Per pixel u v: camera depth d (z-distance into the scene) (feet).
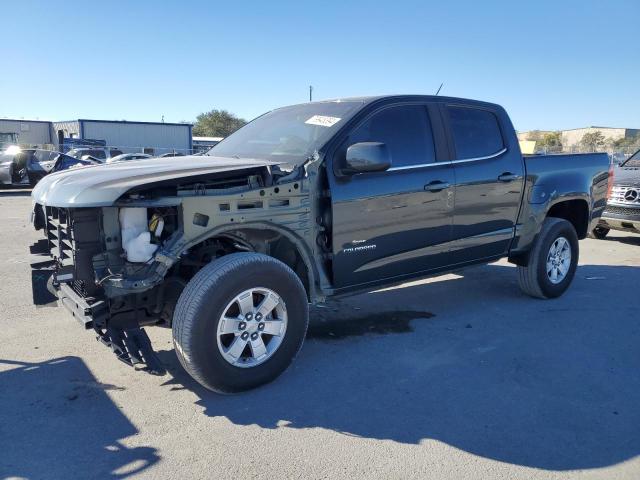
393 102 15.38
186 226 11.51
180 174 11.69
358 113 14.53
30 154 67.67
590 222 21.50
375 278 14.85
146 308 12.73
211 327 11.45
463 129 16.99
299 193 13.12
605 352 15.28
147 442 10.28
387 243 14.78
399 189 14.75
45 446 10.08
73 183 11.87
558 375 13.69
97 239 11.80
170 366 13.78
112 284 11.30
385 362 14.26
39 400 11.83
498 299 20.36
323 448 10.22
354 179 13.94
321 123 14.74
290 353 12.81
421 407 11.89
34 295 13.60
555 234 19.52
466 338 16.16
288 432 10.76
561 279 20.36
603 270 25.53
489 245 17.74
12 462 9.56
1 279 21.88
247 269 11.80
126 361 11.28
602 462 9.99
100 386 12.56
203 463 9.66
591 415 11.68
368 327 16.99
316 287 13.96
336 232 13.64
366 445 10.36
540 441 10.62
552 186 19.39
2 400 11.80
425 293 21.09
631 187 30.27
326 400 12.12
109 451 9.96
